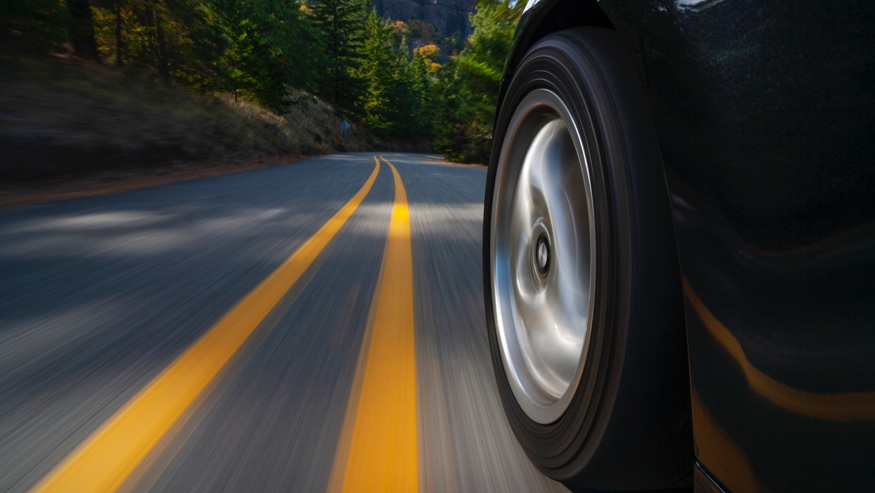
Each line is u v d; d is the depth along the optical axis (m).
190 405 1.81
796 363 0.65
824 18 0.64
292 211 6.88
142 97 18.69
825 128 0.63
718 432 0.78
